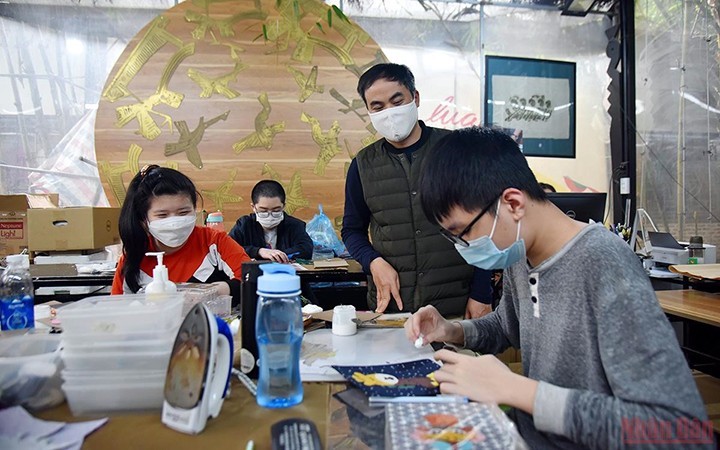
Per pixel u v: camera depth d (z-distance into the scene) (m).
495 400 0.74
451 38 3.69
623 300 0.71
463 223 0.85
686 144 3.37
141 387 0.76
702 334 2.28
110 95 3.42
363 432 0.71
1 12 3.30
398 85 1.61
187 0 3.49
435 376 0.83
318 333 1.23
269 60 3.58
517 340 1.13
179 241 1.50
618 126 3.76
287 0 3.57
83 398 0.76
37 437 0.67
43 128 3.38
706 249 2.64
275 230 3.09
